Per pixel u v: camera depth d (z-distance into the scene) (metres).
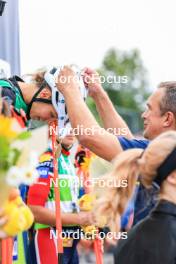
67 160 5.16
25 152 3.18
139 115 12.30
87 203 4.98
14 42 5.71
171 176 3.76
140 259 3.66
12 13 5.69
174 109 4.95
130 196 3.81
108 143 4.46
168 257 3.58
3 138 3.14
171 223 3.67
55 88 4.74
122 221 4.68
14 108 4.64
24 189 4.89
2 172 3.13
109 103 5.20
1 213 3.24
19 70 5.75
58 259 4.57
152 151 3.78
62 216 4.91
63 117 4.78
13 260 4.85
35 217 4.87
